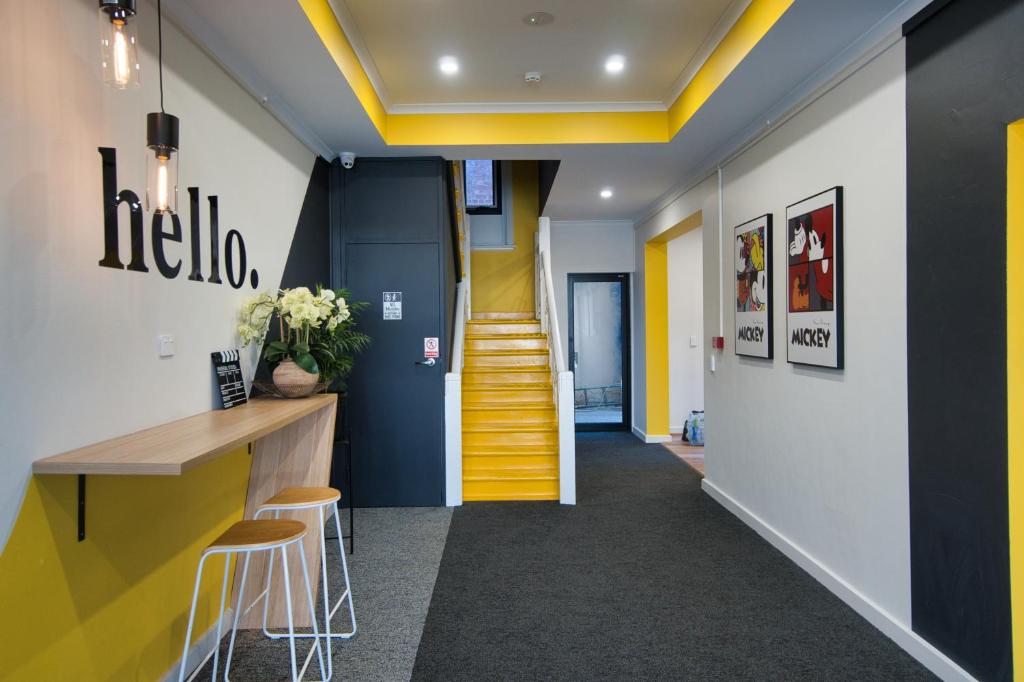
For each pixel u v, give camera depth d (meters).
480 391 6.07
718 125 4.19
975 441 2.29
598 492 5.45
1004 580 2.18
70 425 1.93
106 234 2.12
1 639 1.67
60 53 1.92
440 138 4.56
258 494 3.15
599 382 8.60
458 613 3.13
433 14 3.22
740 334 4.51
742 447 4.58
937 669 2.50
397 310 4.96
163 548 2.46
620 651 2.75
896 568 2.78
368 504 5.00
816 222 3.35
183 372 2.61
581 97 4.42
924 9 2.50
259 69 3.24
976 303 2.28
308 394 3.26
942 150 2.43
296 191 4.15
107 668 2.11
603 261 8.28
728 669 2.59
